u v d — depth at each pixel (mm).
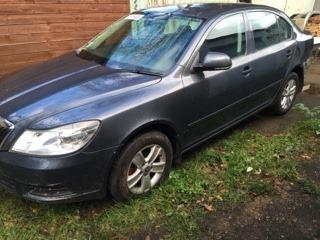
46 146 2744
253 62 4363
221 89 3916
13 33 6074
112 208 3227
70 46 6902
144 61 3658
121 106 3002
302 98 6441
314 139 4668
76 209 3215
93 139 2828
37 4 6215
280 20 5105
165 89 3328
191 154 4188
